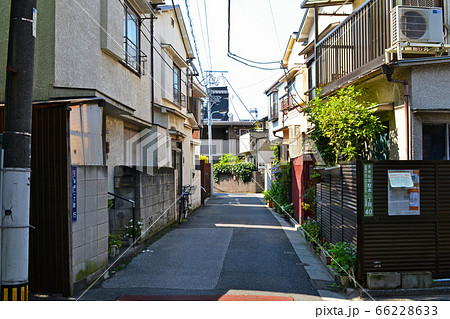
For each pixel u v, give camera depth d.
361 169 5.96
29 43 3.97
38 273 5.55
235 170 35.38
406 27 7.11
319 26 14.70
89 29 7.76
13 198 3.88
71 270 5.57
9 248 3.87
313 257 8.31
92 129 6.71
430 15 7.17
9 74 3.91
